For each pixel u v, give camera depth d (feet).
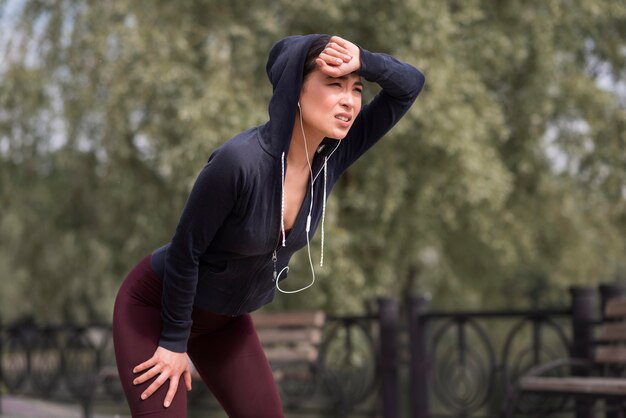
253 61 37.83
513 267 48.08
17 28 41.45
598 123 41.93
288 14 38.01
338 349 35.17
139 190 42.01
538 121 43.14
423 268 49.85
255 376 10.92
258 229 9.48
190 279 9.56
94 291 49.90
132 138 41.83
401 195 38.78
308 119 9.37
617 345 21.34
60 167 43.73
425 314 26.08
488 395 24.67
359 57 9.36
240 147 9.07
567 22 41.14
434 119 35.96
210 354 10.90
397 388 25.86
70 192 45.50
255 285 10.29
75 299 52.37
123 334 10.08
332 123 9.33
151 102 38.58
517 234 43.45
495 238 42.37
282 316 26.02
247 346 11.01
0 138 42.37
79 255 47.78
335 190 40.96
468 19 37.81
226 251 9.73
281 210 9.45
